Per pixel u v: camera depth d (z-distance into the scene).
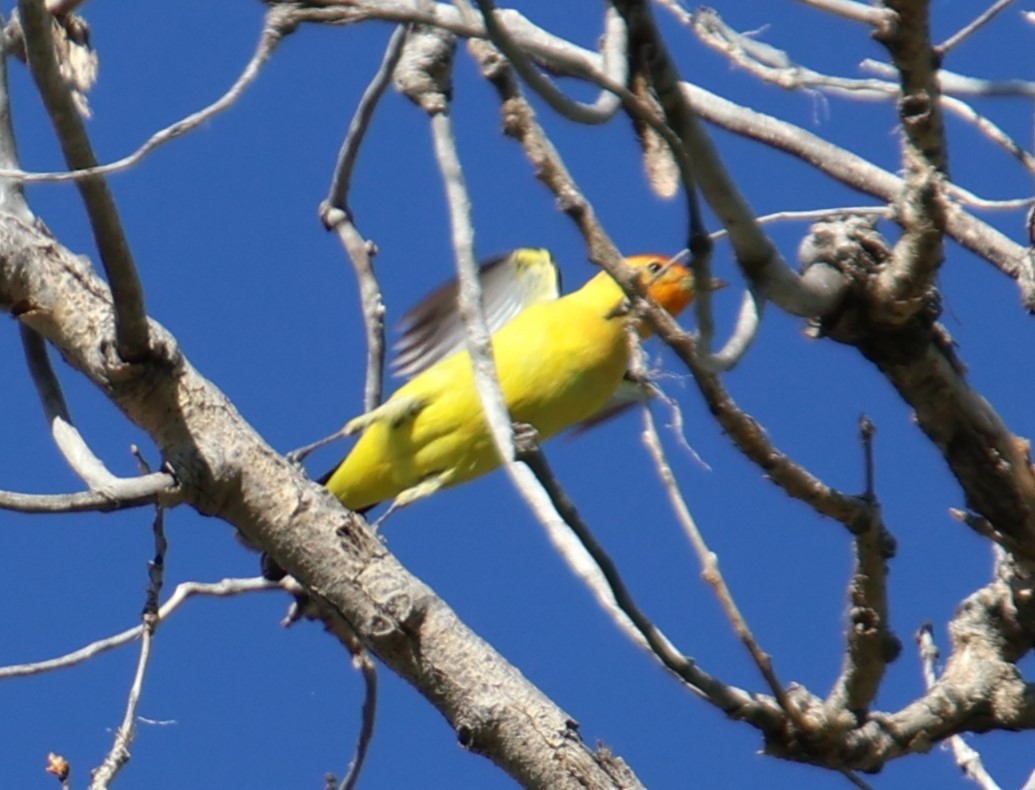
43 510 7.96
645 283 7.23
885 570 8.59
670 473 8.34
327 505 8.48
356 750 9.39
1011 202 8.78
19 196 8.88
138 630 8.26
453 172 7.00
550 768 8.09
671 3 9.33
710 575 8.40
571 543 8.07
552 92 6.30
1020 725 9.09
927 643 9.48
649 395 8.58
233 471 8.37
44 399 8.77
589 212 7.04
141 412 8.46
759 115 10.68
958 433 8.64
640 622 8.17
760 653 8.47
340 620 8.76
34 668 8.00
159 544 8.26
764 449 8.20
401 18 6.20
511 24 9.70
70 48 9.91
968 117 9.73
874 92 8.94
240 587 9.06
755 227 7.30
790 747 8.75
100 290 8.73
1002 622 9.29
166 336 8.48
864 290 8.10
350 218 11.14
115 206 7.91
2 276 8.58
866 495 8.50
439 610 8.36
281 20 6.43
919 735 8.96
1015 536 8.91
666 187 7.09
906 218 7.91
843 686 8.80
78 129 7.57
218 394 8.56
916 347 8.34
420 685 8.33
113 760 7.84
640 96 6.88
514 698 8.20
